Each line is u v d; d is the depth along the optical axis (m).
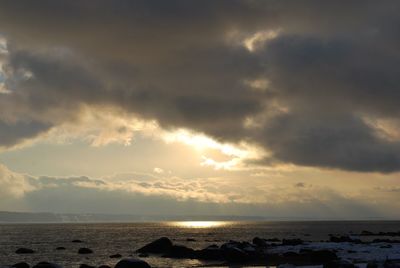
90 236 177.75
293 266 62.50
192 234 196.75
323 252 72.31
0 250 105.00
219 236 177.38
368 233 185.62
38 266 57.38
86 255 89.81
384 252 83.56
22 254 92.94
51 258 84.12
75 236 177.50
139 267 59.56
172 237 169.62
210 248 80.12
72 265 72.12
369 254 79.94
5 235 185.88
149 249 92.81
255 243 104.50
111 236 177.88
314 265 66.38
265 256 78.94
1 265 72.75
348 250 87.19
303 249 85.69
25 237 169.75
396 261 67.94
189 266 67.81
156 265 69.62
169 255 83.44
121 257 84.00
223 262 73.31
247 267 65.06
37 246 118.62
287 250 89.50
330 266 58.12
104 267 62.41
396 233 183.62
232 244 89.44
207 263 71.88
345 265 57.09
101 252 97.12
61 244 126.81
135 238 161.88
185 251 83.38
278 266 62.91
